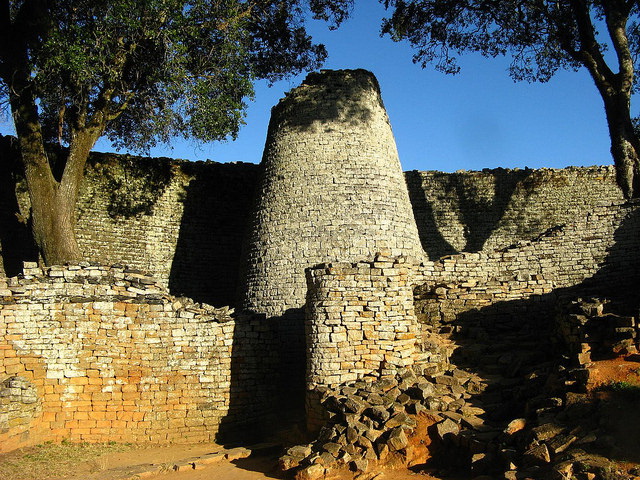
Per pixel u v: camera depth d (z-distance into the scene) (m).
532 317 15.45
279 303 16.77
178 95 17.69
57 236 17.02
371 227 17.27
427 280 16.58
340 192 17.47
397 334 12.73
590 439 8.31
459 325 15.39
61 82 17.64
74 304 13.84
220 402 14.34
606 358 10.43
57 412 13.44
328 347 12.52
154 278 14.70
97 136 18.20
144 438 13.72
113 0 16.12
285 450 12.01
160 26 17.12
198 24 18.00
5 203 19.34
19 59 17.52
